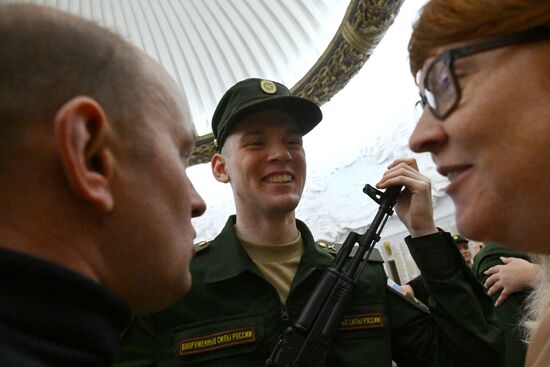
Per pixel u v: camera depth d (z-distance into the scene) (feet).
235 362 3.31
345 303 3.42
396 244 12.21
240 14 14.05
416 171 4.00
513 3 1.37
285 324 3.46
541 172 1.38
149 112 1.60
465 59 1.50
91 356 1.17
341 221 14.28
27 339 1.05
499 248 5.23
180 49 14.93
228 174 4.18
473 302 3.66
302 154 4.07
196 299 3.55
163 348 3.40
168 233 1.58
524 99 1.38
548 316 2.02
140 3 14.05
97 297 1.23
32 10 1.46
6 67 1.31
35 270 1.12
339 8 12.65
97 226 1.40
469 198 1.56
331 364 3.44
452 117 1.54
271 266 3.83
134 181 1.49
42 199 1.30
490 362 3.60
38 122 1.31
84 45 1.48
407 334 3.88
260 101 3.86
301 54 14.06
